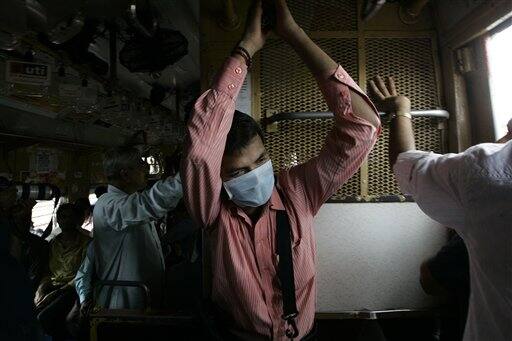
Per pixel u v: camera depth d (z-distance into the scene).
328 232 1.61
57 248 3.32
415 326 1.68
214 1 1.63
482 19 1.36
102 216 1.84
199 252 2.39
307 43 1.11
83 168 5.64
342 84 1.09
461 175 0.81
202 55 1.63
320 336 1.56
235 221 1.14
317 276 1.61
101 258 1.93
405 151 1.15
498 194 0.74
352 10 1.66
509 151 0.75
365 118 1.10
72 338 2.95
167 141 6.58
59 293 3.14
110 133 5.64
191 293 2.00
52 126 4.11
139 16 2.48
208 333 1.20
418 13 1.61
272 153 1.64
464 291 1.32
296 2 1.66
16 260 1.33
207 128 1.01
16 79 2.41
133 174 1.97
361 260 1.61
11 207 3.33
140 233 1.92
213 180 1.04
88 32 2.62
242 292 1.08
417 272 1.61
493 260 0.76
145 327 1.63
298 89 1.64
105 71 2.99
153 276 1.92
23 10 1.81
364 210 1.62
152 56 2.78
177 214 3.02
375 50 1.65
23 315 1.26
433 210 0.90
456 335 1.59
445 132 1.64
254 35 1.09
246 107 1.64
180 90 5.36
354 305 1.60
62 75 2.73
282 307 1.11
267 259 1.12
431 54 1.65
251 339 1.10
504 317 0.74
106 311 1.71
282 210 1.15
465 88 1.60
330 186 1.17
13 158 4.16
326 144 1.16
